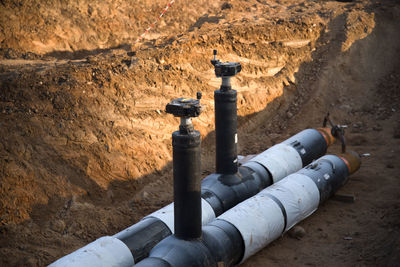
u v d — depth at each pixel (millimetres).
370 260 9492
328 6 22594
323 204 12117
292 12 21625
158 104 14430
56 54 17812
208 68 16266
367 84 19250
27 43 17359
